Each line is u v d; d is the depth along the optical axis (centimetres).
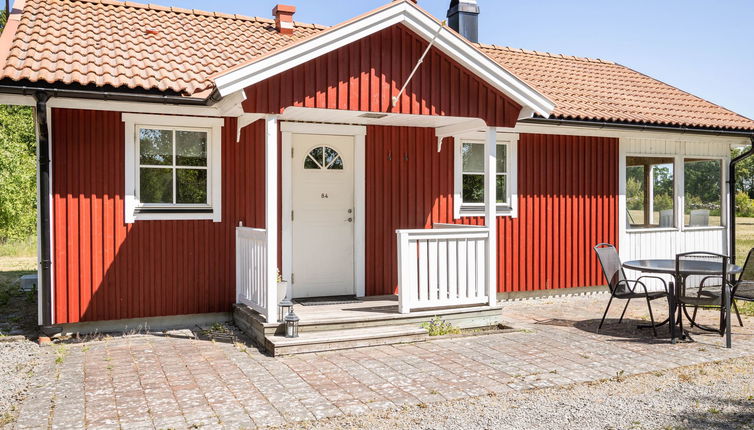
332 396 517
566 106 998
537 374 586
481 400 509
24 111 2605
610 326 826
